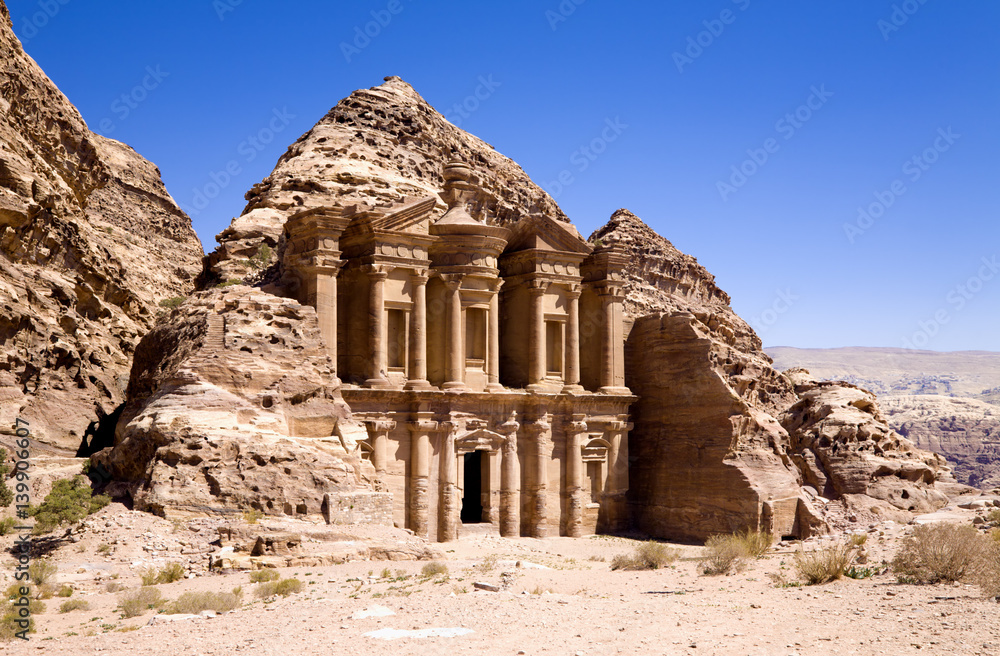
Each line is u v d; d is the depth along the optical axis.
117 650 18.86
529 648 16.98
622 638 17.69
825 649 15.99
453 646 17.39
